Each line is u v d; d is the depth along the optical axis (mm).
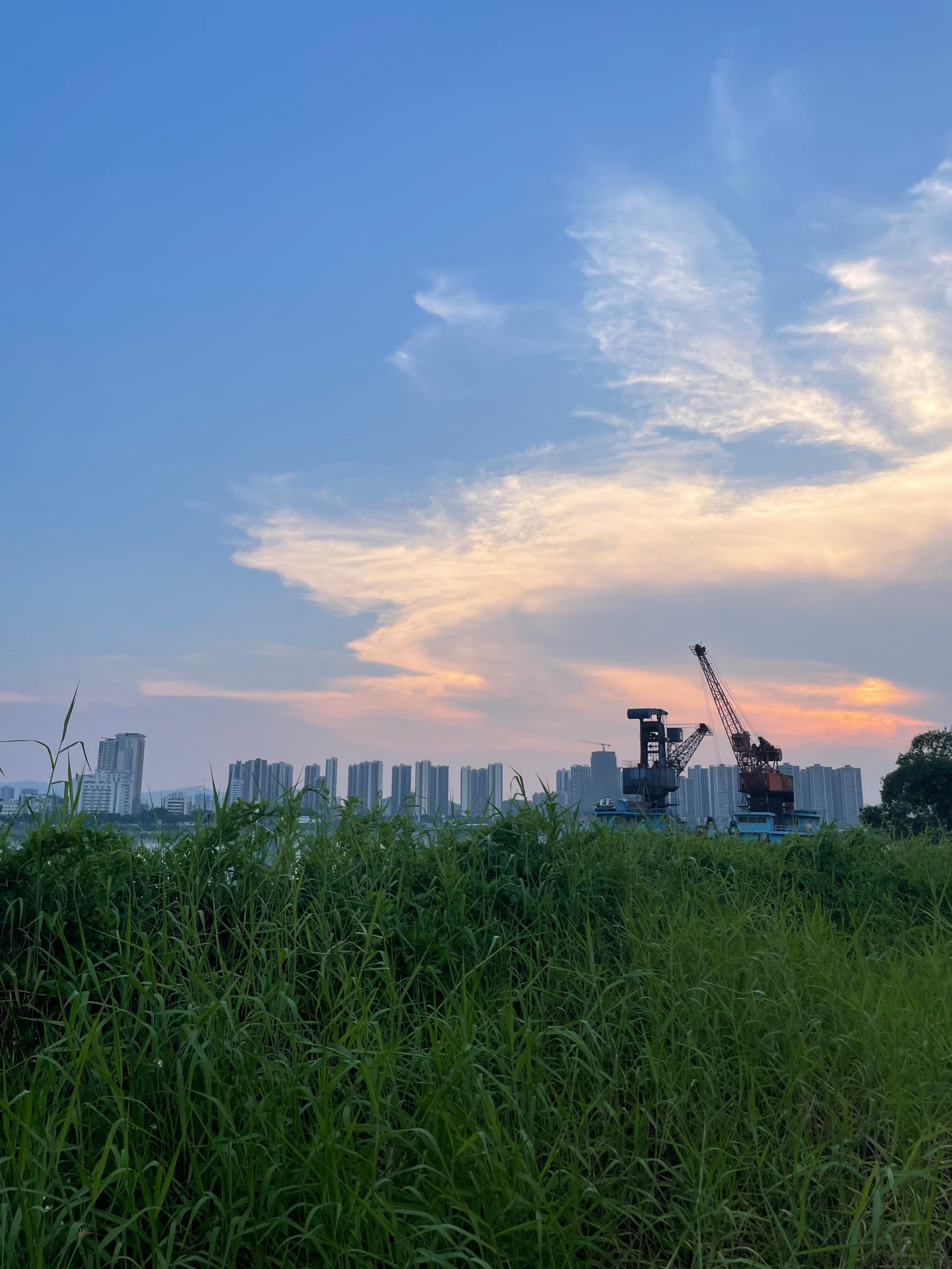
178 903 4660
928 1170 3287
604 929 5641
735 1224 3211
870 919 7105
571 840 6371
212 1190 3223
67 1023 3389
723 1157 3430
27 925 4219
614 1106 3943
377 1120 3209
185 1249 3008
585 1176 3482
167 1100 3488
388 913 4914
